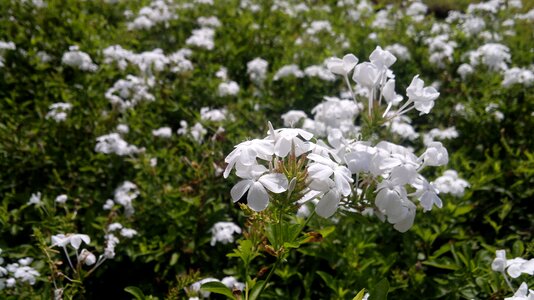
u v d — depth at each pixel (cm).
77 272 40
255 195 24
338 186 25
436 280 46
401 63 84
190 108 71
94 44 83
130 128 66
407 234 52
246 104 73
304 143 26
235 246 54
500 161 63
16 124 65
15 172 61
